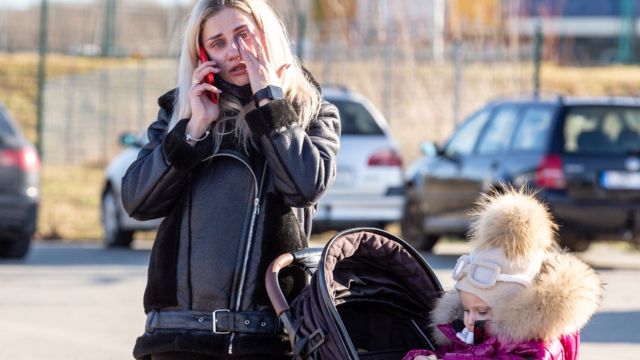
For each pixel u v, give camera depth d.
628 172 51.66
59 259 55.50
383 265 17.30
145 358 16.52
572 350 16.19
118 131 116.25
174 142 16.03
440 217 58.66
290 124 16.05
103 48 124.56
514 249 15.38
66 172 96.25
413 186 61.38
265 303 16.08
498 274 15.41
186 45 16.70
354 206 57.81
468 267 15.69
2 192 52.03
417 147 95.06
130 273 49.88
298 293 16.61
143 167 16.31
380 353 17.05
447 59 104.12
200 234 16.12
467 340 16.05
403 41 107.38
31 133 116.00
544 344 15.41
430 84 100.56
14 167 52.22
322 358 15.59
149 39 127.81
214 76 16.56
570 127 52.19
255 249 16.06
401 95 99.88
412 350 16.50
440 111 98.75
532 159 52.16
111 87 124.06
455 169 57.41
